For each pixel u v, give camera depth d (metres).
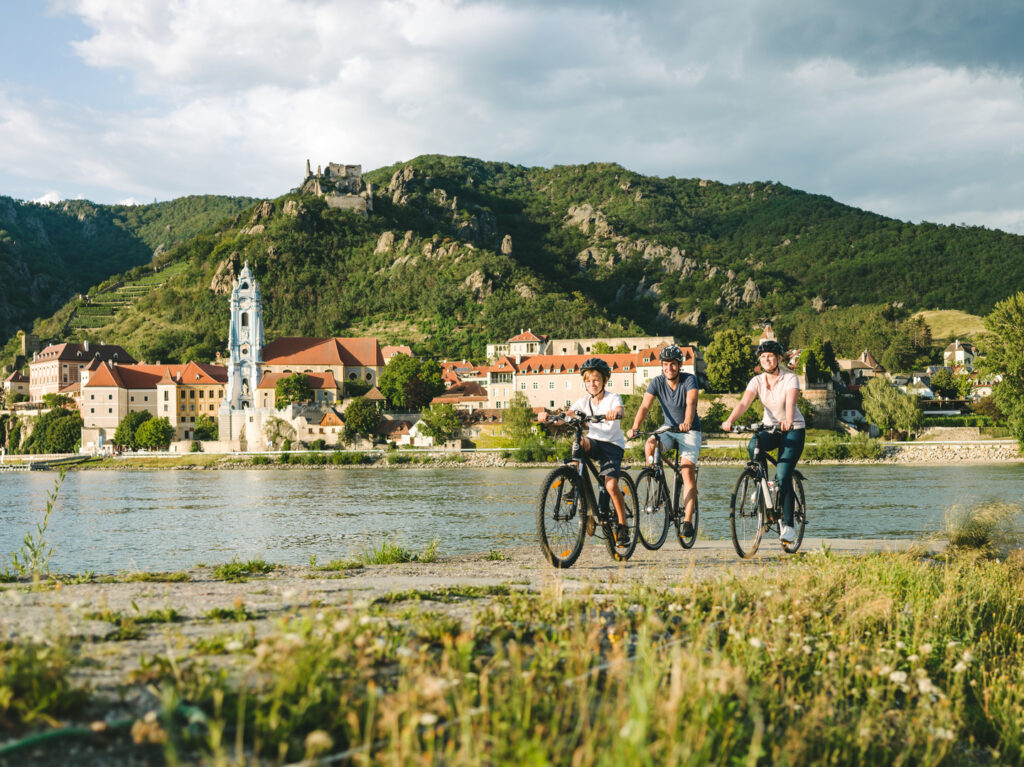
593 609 6.77
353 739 3.75
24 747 3.52
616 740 3.67
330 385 160.00
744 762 4.18
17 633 5.23
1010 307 85.31
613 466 10.36
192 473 119.75
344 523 50.47
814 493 61.81
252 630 5.15
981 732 6.14
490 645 5.53
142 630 5.75
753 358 143.38
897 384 190.62
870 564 10.70
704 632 5.67
